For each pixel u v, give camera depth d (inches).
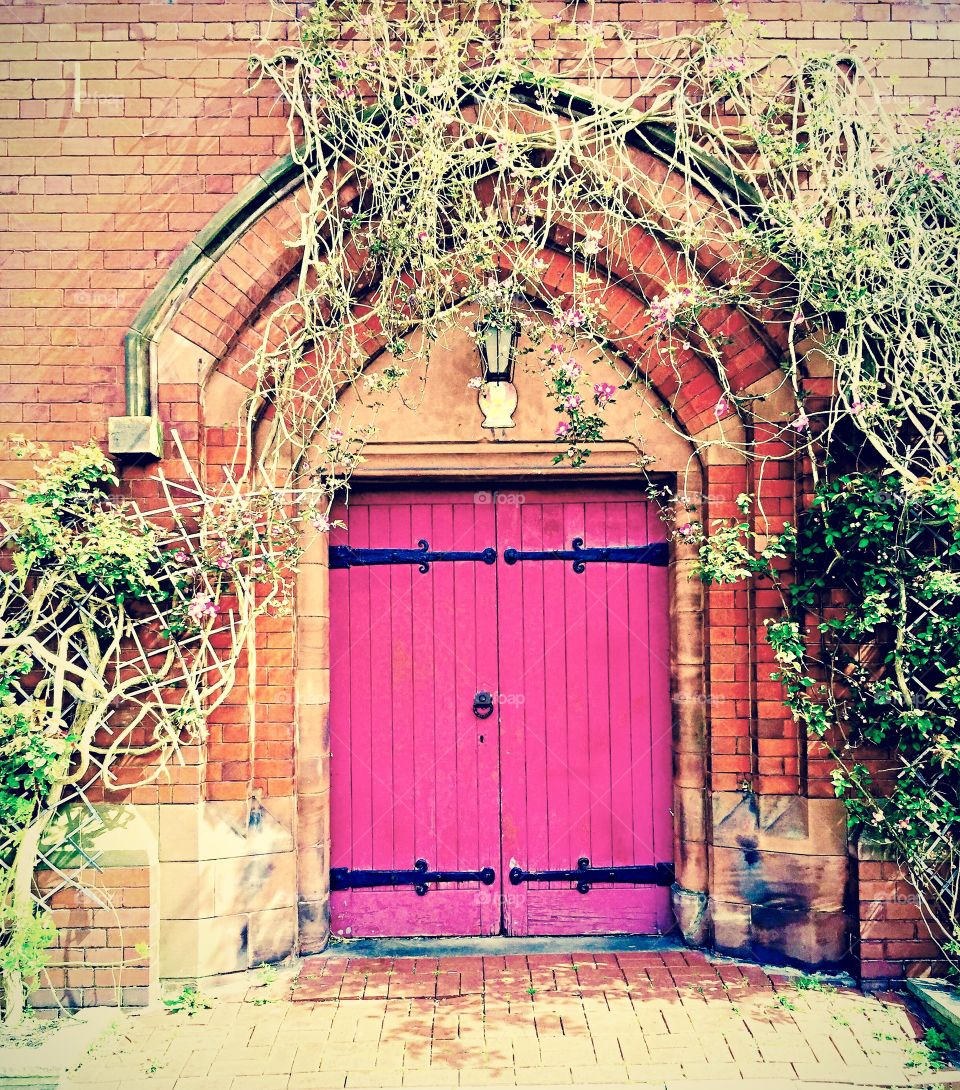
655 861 179.2
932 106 165.6
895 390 154.9
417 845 179.3
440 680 180.2
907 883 158.1
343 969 165.2
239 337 166.7
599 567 179.9
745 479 169.0
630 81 165.2
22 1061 135.4
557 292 171.6
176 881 158.9
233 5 164.1
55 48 164.2
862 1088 129.9
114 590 160.2
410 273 168.7
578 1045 139.9
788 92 164.7
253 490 167.0
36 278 163.8
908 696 154.3
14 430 163.0
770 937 165.0
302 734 171.2
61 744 152.3
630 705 180.1
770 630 158.9
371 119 160.4
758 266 162.6
